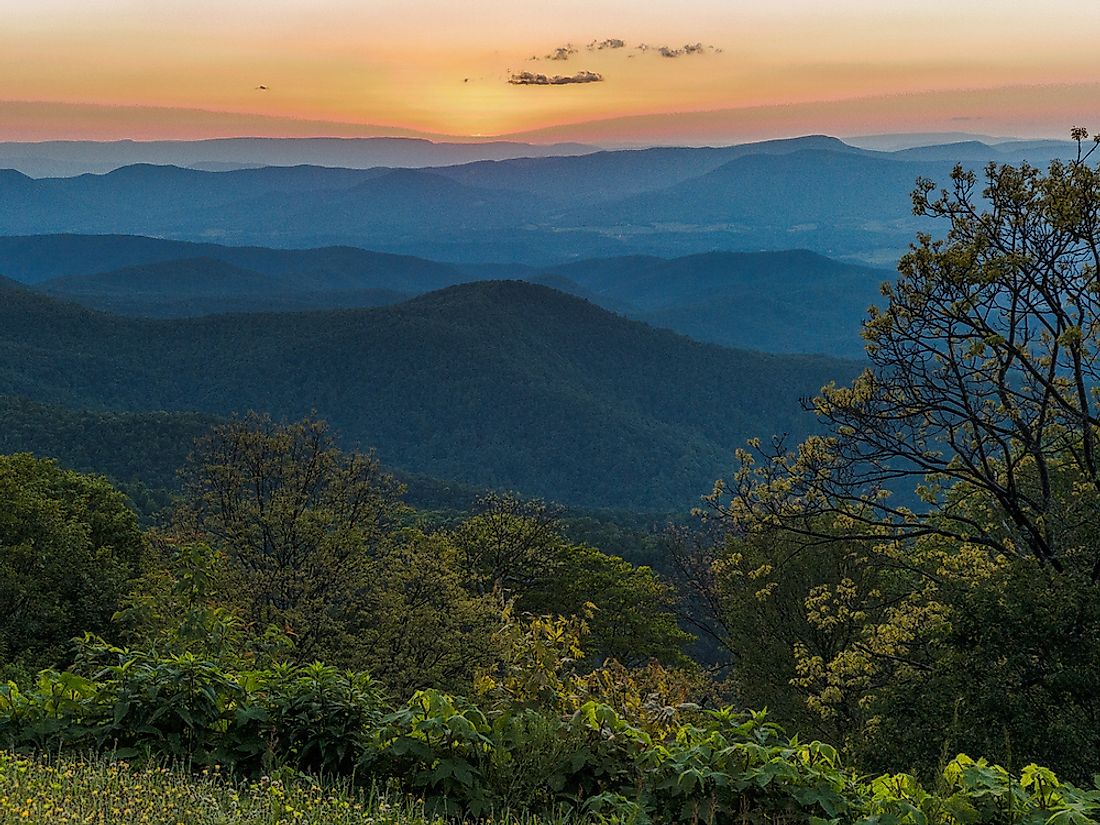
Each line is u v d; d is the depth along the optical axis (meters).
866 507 20.73
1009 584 11.93
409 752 5.71
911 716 11.48
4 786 4.13
